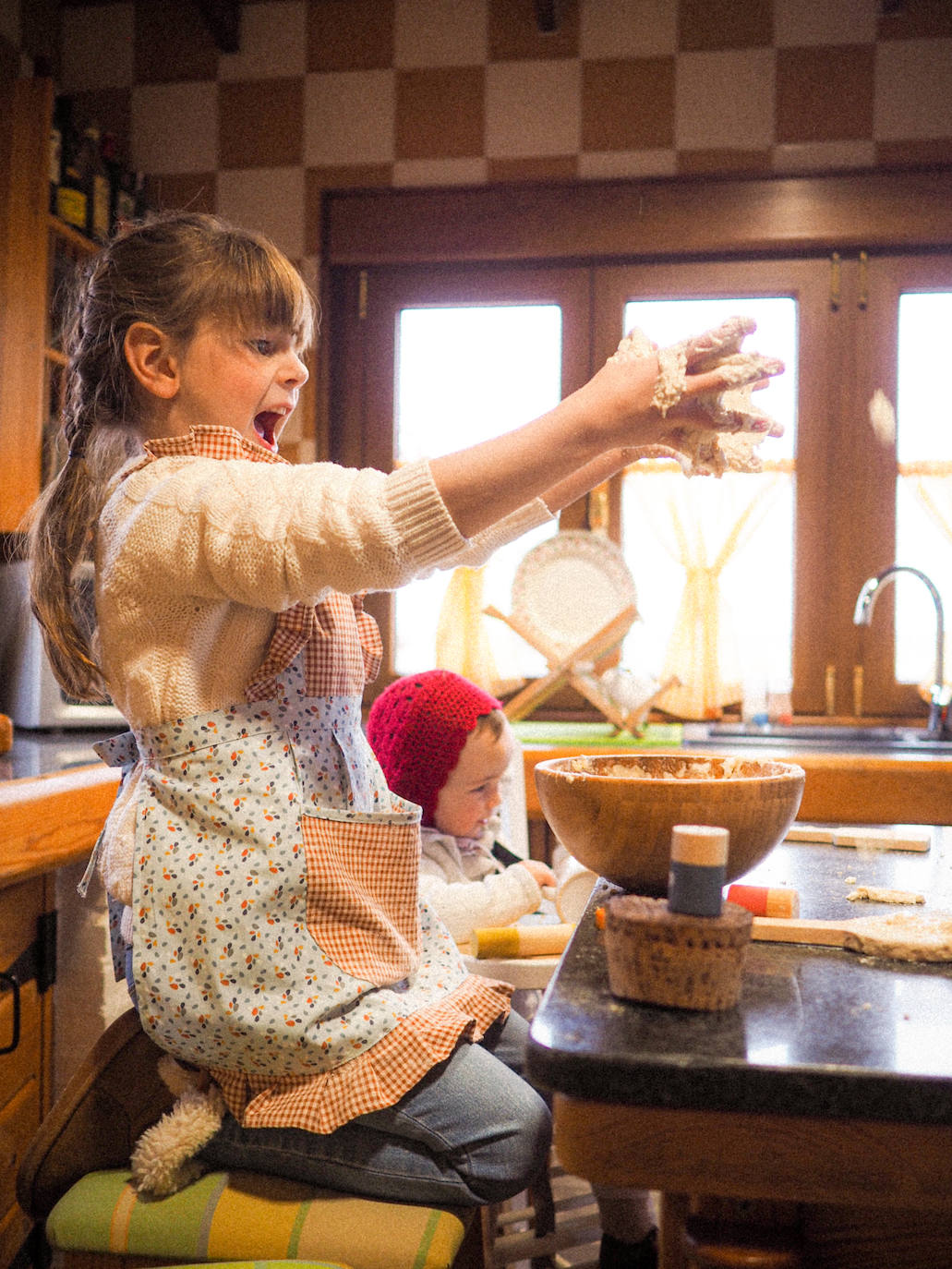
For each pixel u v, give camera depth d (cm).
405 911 100
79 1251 94
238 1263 85
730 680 284
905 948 76
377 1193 95
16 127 234
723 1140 57
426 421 296
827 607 280
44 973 150
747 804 79
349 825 97
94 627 115
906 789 206
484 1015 101
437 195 288
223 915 91
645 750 225
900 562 278
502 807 177
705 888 66
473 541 109
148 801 95
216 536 85
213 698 96
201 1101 98
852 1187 56
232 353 102
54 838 129
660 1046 59
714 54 279
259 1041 91
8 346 233
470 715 145
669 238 279
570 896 130
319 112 292
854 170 272
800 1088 56
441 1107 95
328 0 292
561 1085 58
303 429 290
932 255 275
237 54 295
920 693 277
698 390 77
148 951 92
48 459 238
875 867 111
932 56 271
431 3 289
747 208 277
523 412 292
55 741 203
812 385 280
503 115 286
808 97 275
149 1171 95
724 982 64
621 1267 123
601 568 265
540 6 272
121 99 299
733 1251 63
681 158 279
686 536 285
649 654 287
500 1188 94
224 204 295
